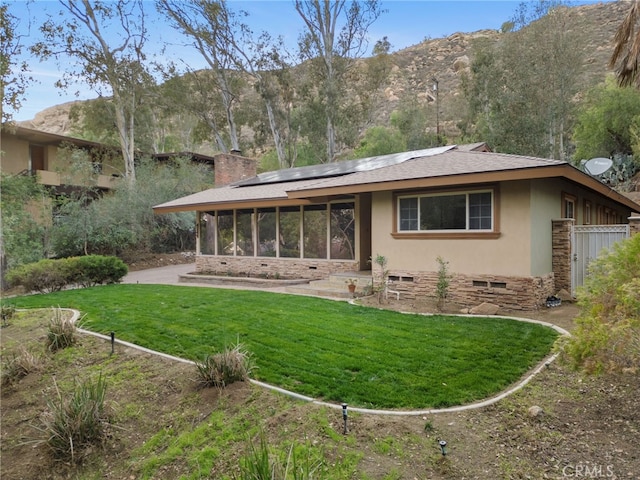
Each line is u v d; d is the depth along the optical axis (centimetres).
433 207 902
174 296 998
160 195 2147
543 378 458
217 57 2745
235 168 1983
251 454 322
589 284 405
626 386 427
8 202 1563
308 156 3156
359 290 1041
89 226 1778
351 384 445
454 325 677
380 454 325
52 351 618
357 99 2938
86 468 385
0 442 434
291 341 600
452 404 399
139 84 2597
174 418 429
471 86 2898
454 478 294
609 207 1650
